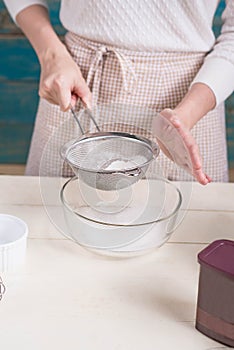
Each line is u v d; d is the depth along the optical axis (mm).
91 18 1737
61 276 1262
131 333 1126
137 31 1715
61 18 1864
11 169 2645
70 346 1094
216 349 1098
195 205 1501
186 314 1176
